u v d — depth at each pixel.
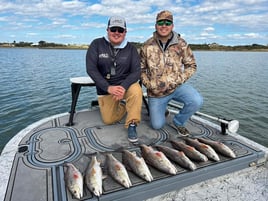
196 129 3.35
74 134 3.05
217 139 2.99
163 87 3.11
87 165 2.29
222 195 2.10
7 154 2.50
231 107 8.70
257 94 10.79
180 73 3.20
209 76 16.78
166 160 2.20
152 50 3.17
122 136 3.02
